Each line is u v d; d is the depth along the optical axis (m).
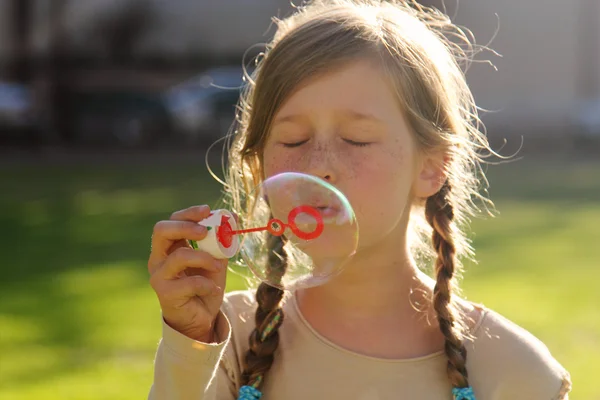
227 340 1.91
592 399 4.64
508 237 10.30
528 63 25.95
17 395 4.70
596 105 24.28
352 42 1.99
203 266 1.87
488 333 2.08
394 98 2.00
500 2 25.62
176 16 29.22
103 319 6.45
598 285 7.56
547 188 15.27
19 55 28.08
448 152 2.11
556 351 5.55
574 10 26.36
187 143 24.33
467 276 8.00
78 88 26.05
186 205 13.39
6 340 5.88
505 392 2.03
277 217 1.90
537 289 7.40
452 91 2.19
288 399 2.03
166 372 1.89
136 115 24.62
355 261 2.05
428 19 2.56
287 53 2.01
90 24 28.92
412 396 1.99
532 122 23.92
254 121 2.08
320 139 1.96
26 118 24.36
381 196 1.95
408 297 2.09
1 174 18.53
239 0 29.17
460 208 2.24
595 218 11.80
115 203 13.85
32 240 10.54
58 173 18.67
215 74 25.22
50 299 7.21
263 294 2.09
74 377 5.03
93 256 9.36
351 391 2.01
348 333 2.06
